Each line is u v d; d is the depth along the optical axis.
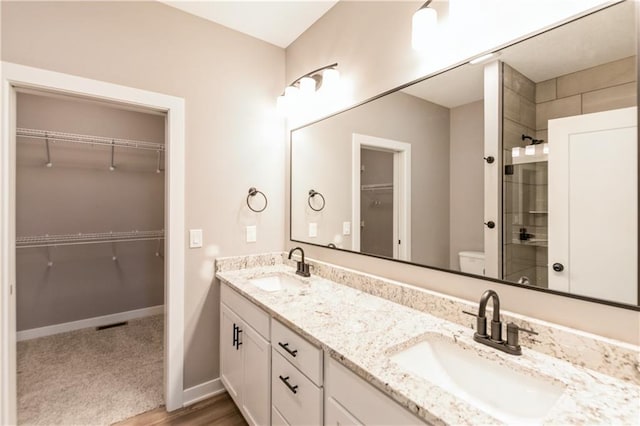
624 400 0.77
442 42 1.36
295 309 1.40
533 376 0.91
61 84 1.60
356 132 1.79
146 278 3.56
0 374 1.47
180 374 1.99
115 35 1.76
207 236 2.10
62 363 2.48
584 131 0.96
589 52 0.95
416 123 1.46
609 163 0.91
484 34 1.21
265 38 2.33
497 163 1.17
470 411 0.73
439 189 1.37
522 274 1.10
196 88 2.04
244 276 2.03
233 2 1.92
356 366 0.93
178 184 1.98
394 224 1.57
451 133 1.32
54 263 3.03
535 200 1.07
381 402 0.88
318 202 2.10
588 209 0.95
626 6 0.89
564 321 1.00
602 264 0.93
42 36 1.56
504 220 1.15
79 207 3.13
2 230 1.47
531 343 1.03
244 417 1.76
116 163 3.33
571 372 0.89
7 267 1.50
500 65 1.16
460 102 1.29
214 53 2.12
